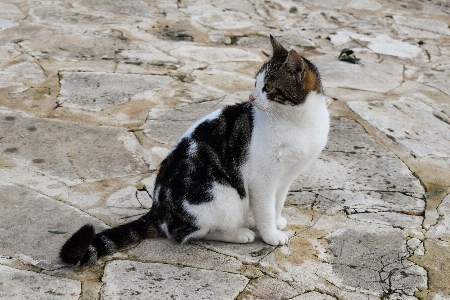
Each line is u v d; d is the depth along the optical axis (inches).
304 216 153.2
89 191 157.3
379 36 305.9
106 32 281.3
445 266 134.6
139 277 124.2
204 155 131.5
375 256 137.2
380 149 192.4
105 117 201.6
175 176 132.5
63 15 299.9
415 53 285.9
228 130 131.7
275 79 124.4
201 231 134.6
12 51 250.4
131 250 133.2
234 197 132.3
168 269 127.6
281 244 138.9
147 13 314.8
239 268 129.7
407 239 144.5
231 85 235.9
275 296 121.3
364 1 361.4
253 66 257.0
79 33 276.8
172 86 230.5
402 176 176.2
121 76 235.0
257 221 137.7
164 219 134.6
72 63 243.6
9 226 138.3
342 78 249.8
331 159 183.8
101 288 120.0
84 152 177.5
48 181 160.4
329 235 144.7
